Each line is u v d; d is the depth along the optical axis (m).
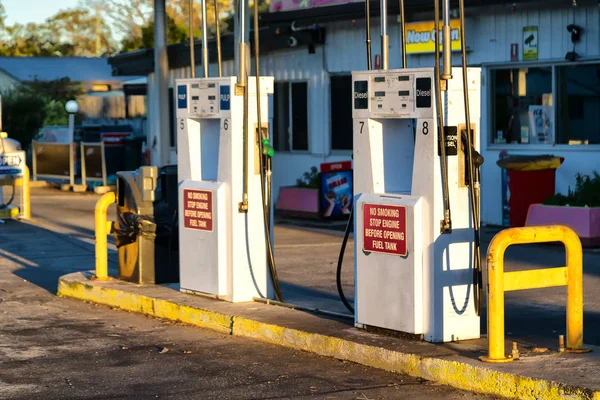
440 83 7.62
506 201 16.58
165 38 21.67
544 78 16.48
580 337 7.57
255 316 9.27
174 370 8.05
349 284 11.92
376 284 8.20
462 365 7.16
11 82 49.44
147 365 8.25
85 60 55.12
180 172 10.44
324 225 18.48
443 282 7.83
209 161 10.44
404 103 7.82
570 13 15.85
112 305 11.05
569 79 16.12
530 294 11.01
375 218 8.11
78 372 8.06
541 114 16.58
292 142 21.59
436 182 7.71
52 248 16.17
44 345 9.12
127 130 36.31
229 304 9.90
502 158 16.84
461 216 7.86
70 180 27.42
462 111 7.74
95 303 11.34
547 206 14.76
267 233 9.78
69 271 13.99
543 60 16.31
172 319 10.07
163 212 11.43
